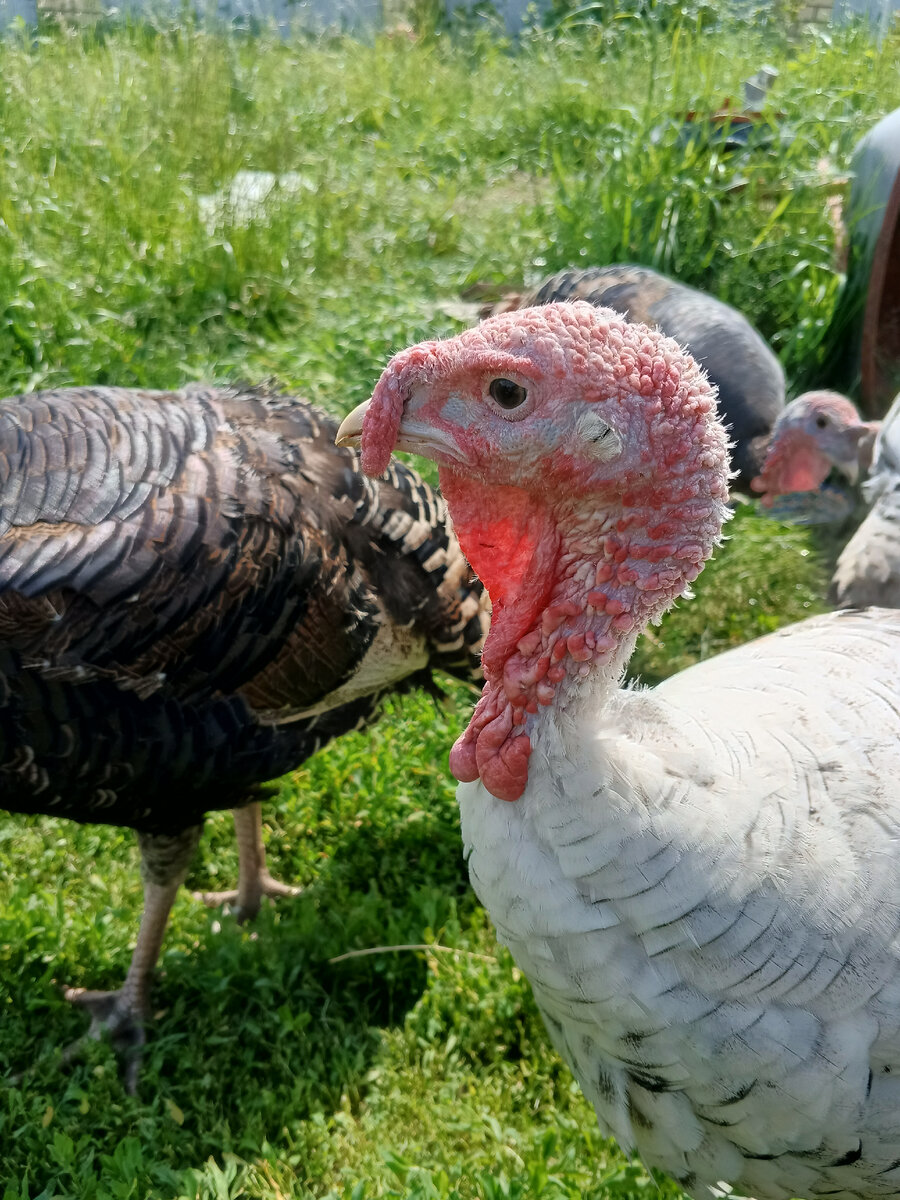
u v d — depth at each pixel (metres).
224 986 0.61
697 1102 0.38
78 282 1.15
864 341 1.14
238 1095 0.59
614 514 0.34
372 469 0.36
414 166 1.65
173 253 1.22
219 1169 0.54
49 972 0.63
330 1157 0.55
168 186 1.32
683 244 1.22
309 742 0.60
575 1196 0.51
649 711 0.37
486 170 1.64
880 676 0.43
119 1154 0.53
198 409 0.59
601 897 0.35
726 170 1.26
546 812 0.35
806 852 0.35
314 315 1.19
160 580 0.52
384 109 1.87
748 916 0.34
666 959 0.35
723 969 0.35
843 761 0.38
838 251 1.22
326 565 0.56
